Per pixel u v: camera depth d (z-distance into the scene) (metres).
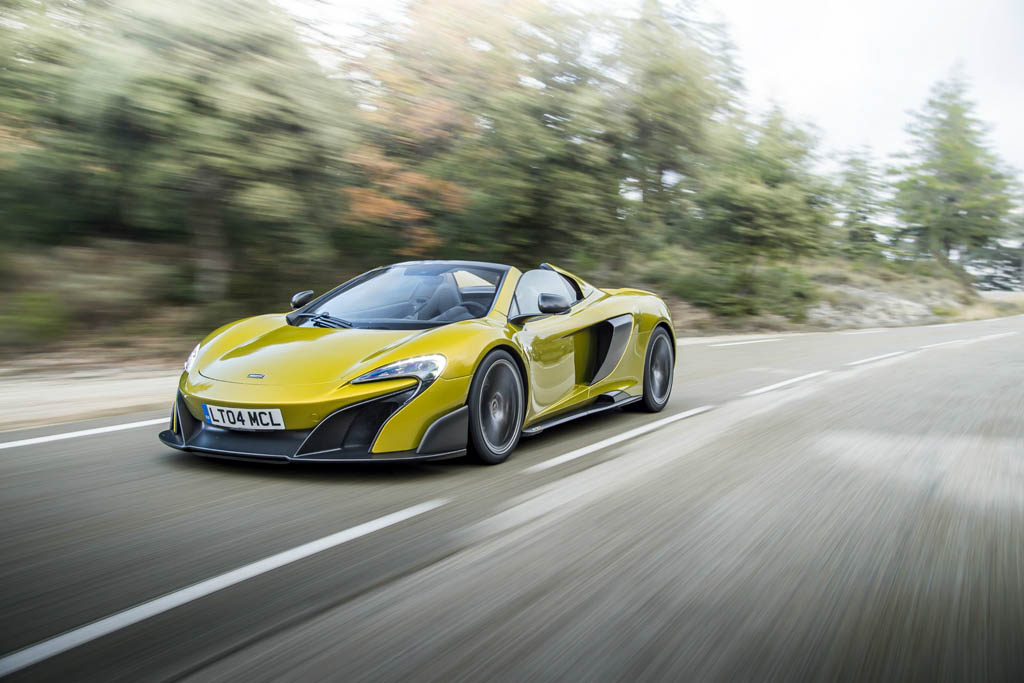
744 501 3.36
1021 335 15.47
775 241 18.67
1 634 2.00
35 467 3.74
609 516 3.11
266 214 8.77
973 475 3.91
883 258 35.38
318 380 3.62
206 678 1.78
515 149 11.72
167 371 7.60
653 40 13.47
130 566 2.49
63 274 9.96
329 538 2.79
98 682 1.75
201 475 3.62
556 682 1.80
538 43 11.91
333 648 1.94
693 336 14.69
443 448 3.69
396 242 11.48
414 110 10.53
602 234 13.35
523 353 4.21
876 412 5.74
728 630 2.10
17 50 8.41
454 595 2.30
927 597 2.36
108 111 8.16
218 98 8.15
